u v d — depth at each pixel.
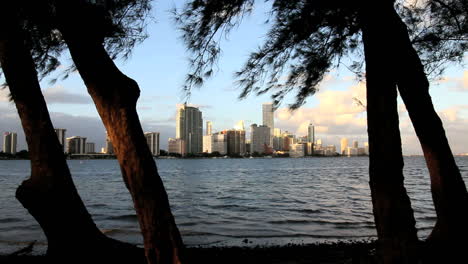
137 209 3.10
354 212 16.56
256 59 5.26
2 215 15.95
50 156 4.75
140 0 4.52
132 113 3.13
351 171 67.81
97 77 3.11
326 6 4.70
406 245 3.64
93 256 4.97
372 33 3.92
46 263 4.82
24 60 4.48
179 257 3.04
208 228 12.81
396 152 3.76
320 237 11.10
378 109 3.82
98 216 15.64
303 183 37.69
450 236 5.20
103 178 49.06
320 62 5.40
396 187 3.72
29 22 4.82
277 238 10.99
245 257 7.37
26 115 4.63
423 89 5.07
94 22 3.53
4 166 116.56
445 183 5.27
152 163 3.14
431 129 5.17
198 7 4.64
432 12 5.62
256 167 95.56
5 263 6.48
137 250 5.51
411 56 4.98
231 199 22.88
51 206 4.74
